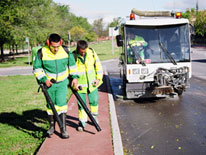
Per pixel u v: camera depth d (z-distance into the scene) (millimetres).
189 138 5020
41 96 9234
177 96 8797
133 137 5160
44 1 31875
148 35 7938
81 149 4297
